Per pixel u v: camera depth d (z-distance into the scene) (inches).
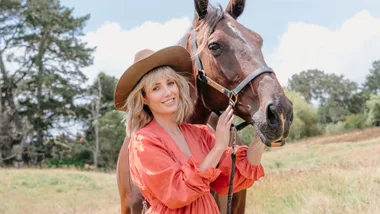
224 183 88.0
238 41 84.0
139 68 82.3
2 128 1278.3
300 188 287.6
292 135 1653.5
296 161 740.0
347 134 1460.4
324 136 1567.4
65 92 1348.4
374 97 2001.7
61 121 1423.5
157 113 84.9
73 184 572.7
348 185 270.2
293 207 242.1
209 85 89.4
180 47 84.5
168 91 82.2
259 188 313.7
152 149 76.8
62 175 636.1
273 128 73.9
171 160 76.4
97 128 1288.1
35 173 642.2
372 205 203.5
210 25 88.0
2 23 1270.9
